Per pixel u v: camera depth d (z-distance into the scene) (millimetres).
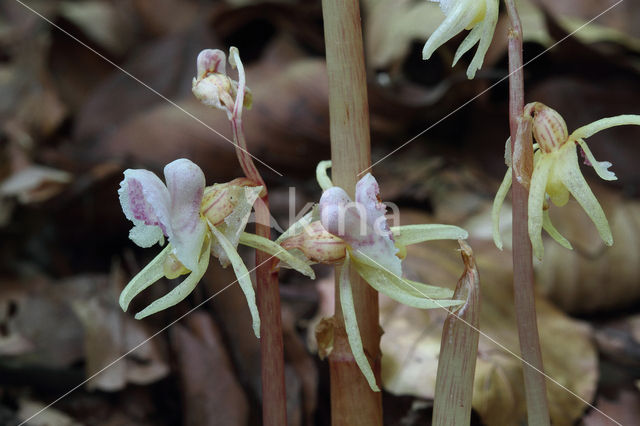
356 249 205
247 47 403
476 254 297
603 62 328
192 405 273
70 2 485
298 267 207
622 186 320
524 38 333
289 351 271
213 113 349
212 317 282
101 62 435
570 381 271
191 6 449
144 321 290
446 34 201
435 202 333
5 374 285
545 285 297
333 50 210
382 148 368
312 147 346
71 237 345
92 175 336
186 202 201
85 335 287
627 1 369
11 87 434
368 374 208
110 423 278
